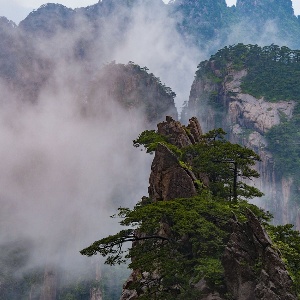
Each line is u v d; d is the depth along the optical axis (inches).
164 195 1834.4
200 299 1299.2
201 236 1421.0
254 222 1284.4
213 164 1907.0
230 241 1312.7
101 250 1325.0
